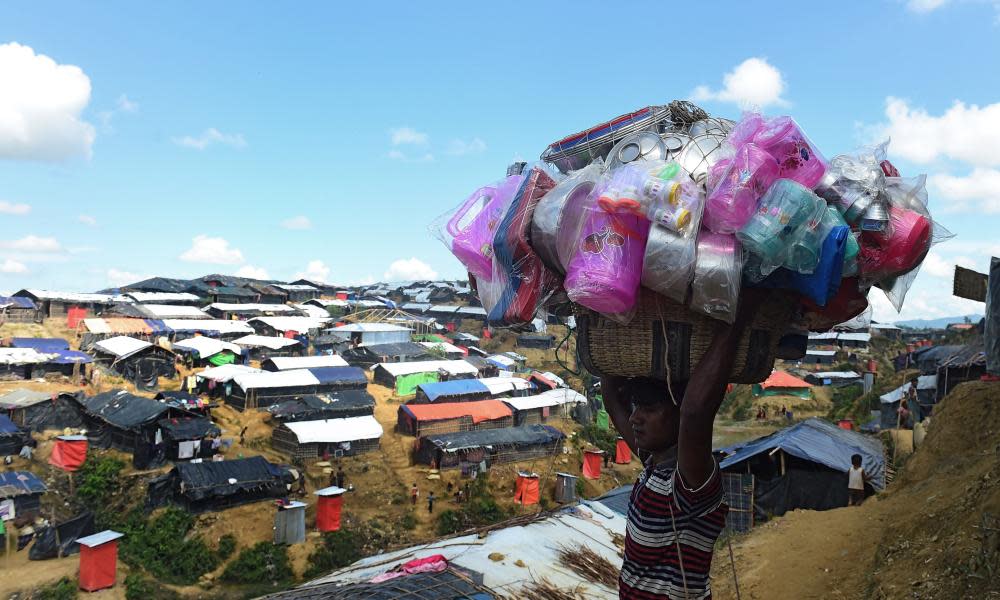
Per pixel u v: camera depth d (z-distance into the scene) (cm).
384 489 3547
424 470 3762
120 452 3291
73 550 2588
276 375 4306
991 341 815
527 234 255
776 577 817
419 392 4638
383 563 850
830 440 1773
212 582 2614
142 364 4372
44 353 4156
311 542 2934
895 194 271
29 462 3080
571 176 264
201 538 2791
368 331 6041
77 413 3509
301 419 3934
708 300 223
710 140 267
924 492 905
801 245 223
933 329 8056
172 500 2956
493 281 278
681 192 226
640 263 234
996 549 481
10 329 4934
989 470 633
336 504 3050
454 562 798
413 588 689
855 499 1415
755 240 220
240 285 7425
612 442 4628
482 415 4319
